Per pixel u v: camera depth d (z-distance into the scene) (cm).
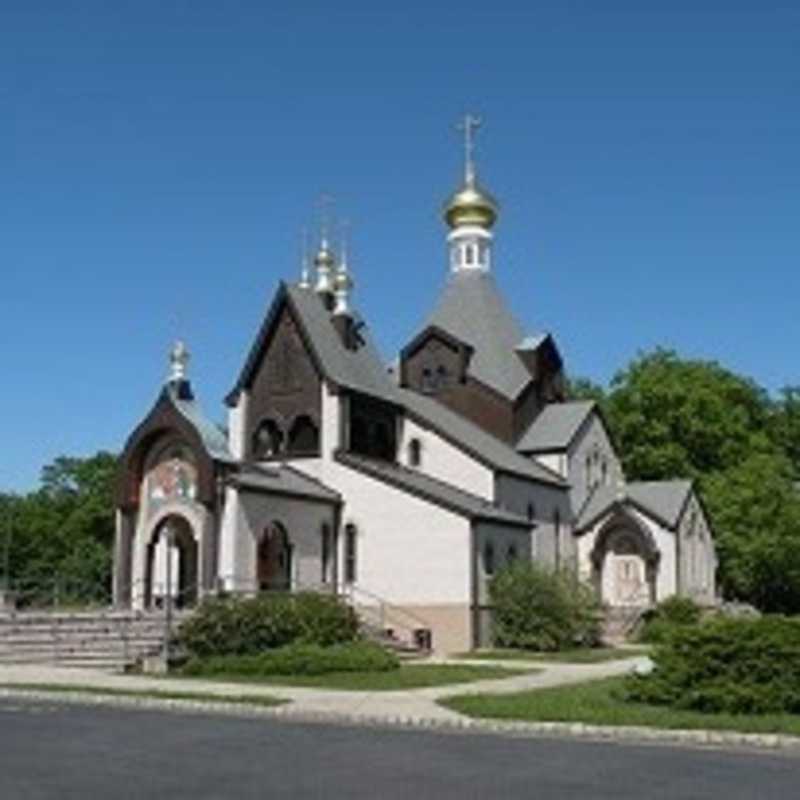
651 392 7962
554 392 6612
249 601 3872
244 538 4659
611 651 4862
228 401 5591
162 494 4841
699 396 7912
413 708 2581
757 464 7544
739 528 7206
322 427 5319
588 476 6391
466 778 1666
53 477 11231
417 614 4959
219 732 2180
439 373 6247
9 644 3831
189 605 4719
